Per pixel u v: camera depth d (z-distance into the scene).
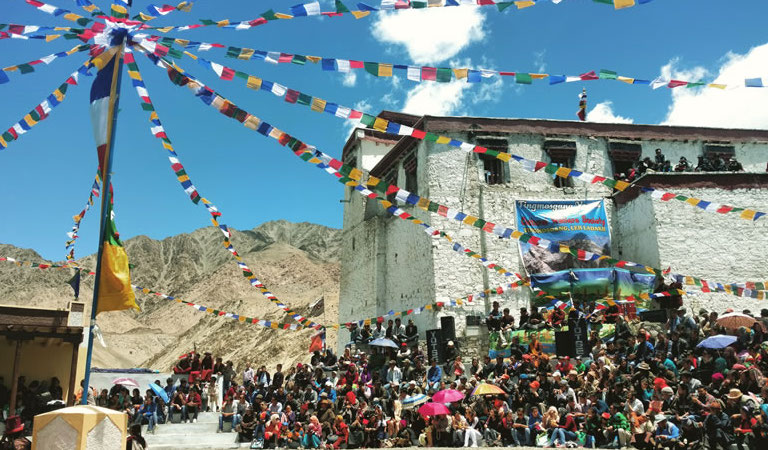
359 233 34.34
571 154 28.75
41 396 21.56
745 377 14.60
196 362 23.86
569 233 27.28
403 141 29.59
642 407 15.15
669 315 20.78
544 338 21.44
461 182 27.41
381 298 30.78
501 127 28.53
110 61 8.48
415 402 17.86
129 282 8.63
